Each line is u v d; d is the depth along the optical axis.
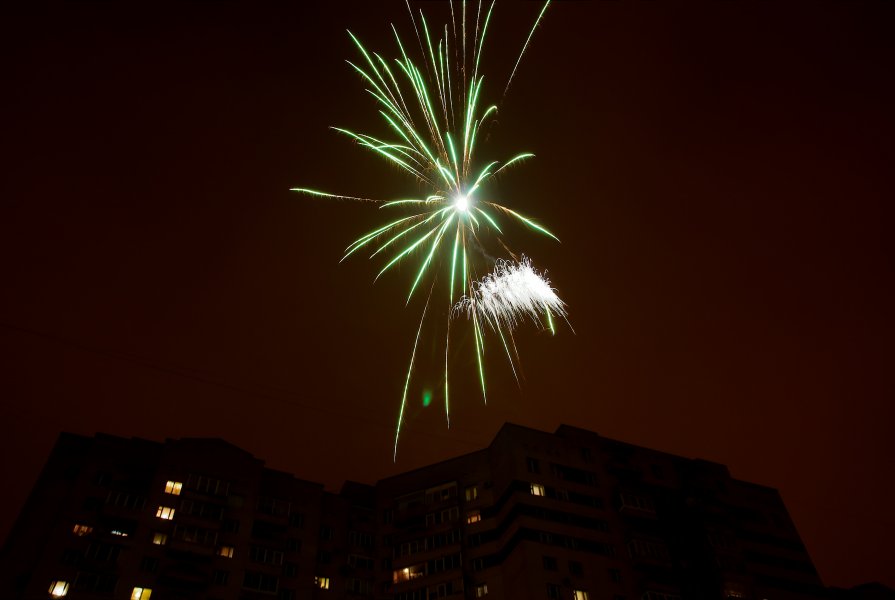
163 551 67.19
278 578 72.12
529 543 70.44
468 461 85.50
